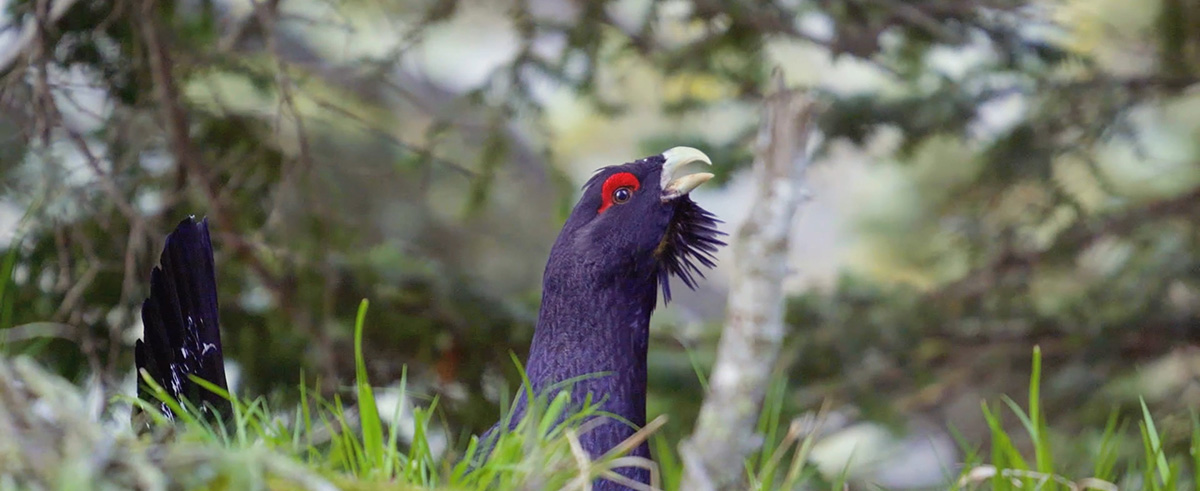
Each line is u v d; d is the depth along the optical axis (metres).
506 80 11.41
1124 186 15.81
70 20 9.82
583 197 7.94
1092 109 13.10
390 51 11.18
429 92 20.02
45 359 9.56
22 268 9.55
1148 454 6.24
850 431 15.83
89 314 9.91
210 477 3.99
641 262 7.72
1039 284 15.54
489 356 11.63
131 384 9.94
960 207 14.52
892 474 16.23
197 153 10.09
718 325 13.16
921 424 18.64
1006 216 14.55
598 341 7.56
